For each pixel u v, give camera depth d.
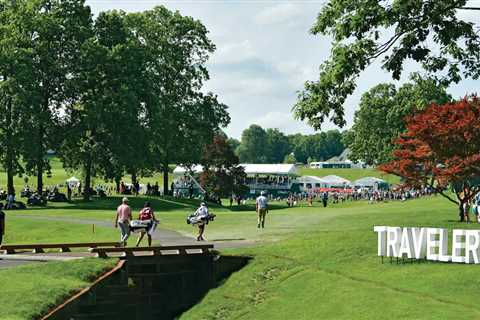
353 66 29.17
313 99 30.38
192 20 98.69
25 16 81.50
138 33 97.88
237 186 104.88
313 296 29.45
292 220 55.69
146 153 87.25
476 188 46.06
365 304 26.95
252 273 34.09
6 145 79.25
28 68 79.00
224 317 31.06
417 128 44.41
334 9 30.03
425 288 27.38
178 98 98.81
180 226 53.09
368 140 132.75
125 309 33.78
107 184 141.12
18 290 28.86
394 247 31.39
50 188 113.94
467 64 32.19
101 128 83.50
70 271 32.44
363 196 128.38
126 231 37.75
